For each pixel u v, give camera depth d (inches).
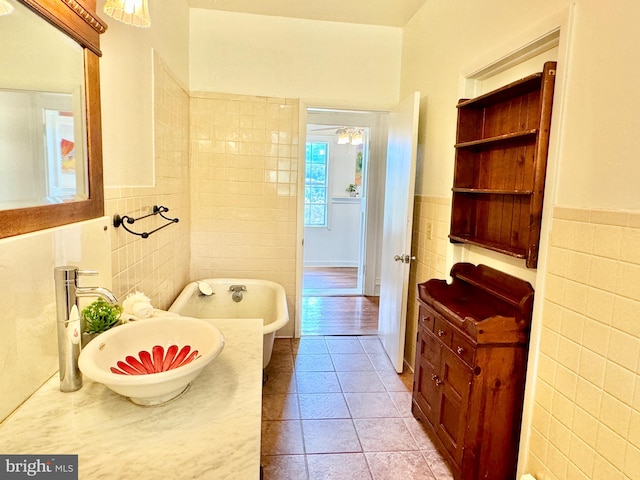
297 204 136.9
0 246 34.2
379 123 188.2
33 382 39.9
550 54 67.0
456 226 89.4
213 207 134.1
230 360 50.0
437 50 104.7
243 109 130.9
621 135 49.3
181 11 114.1
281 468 75.9
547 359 62.1
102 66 60.5
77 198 51.8
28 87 41.9
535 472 64.8
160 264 95.5
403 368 120.0
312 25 130.0
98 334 47.2
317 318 163.2
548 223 61.6
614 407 49.9
